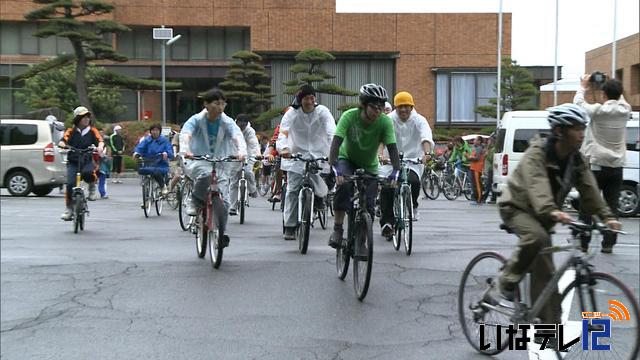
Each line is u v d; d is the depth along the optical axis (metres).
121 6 42.06
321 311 6.69
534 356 5.27
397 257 9.56
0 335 5.97
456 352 5.50
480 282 5.51
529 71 41.62
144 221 13.81
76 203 11.81
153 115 43.50
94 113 39.44
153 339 5.84
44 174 19.67
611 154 9.49
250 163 14.87
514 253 5.07
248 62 39.34
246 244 10.63
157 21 42.25
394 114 10.80
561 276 4.80
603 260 9.31
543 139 5.03
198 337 5.89
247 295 7.29
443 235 12.02
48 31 33.34
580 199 5.09
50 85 38.84
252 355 5.43
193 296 7.24
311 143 10.28
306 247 9.70
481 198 20.09
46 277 8.15
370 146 8.00
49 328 6.17
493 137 20.48
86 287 7.66
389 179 7.50
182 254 9.68
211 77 42.56
